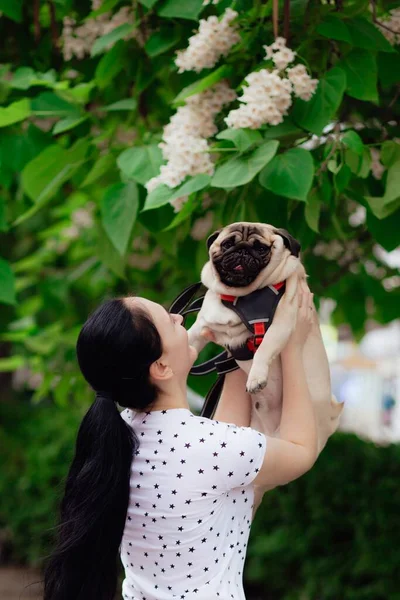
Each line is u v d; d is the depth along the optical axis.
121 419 2.26
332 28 3.12
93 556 2.23
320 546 5.84
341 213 4.86
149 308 2.31
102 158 3.76
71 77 4.64
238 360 2.51
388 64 3.31
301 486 5.97
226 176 2.92
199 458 2.20
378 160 3.50
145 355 2.23
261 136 3.08
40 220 8.00
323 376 2.60
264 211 3.29
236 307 2.41
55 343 5.42
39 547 7.57
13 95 3.97
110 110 3.91
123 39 3.76
